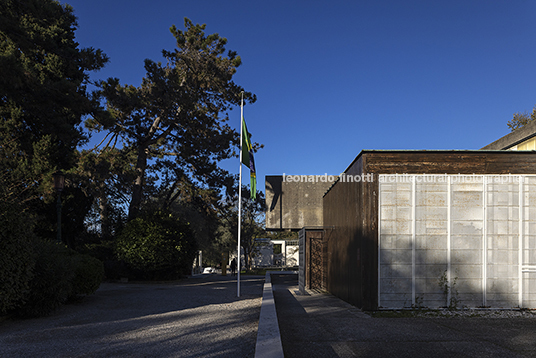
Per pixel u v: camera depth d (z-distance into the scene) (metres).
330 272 13.05
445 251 8.05
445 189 8.20
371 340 5.40
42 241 8.67
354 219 8.96
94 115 18.17
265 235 50.75
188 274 26.00
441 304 7.93
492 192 8.20
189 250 19.36
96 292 12.48
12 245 6.77
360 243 8.28
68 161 18.86
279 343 4.74
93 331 6.22
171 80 21.20
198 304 9.46
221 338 5.57
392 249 8.05
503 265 8.02
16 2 15.12
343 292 10.39
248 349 4.94
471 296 7.95
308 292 13.21
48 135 17.72
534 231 8.11
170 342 5.36
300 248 13.44
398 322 6.76
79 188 19.56
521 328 6.23
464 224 8.12
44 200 17.39
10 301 6.98
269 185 18.72
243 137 13.08
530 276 8.00
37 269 7.73
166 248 17.67
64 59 18.47
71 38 19.98
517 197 8.20
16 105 17.45
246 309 8.51
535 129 11.12
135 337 5.71
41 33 17.45
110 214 23.50
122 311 8.43
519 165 8.27
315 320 6.99
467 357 4.55
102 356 4.68
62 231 18.77
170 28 24.06
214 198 26.59
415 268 8.01
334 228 12.22
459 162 8.27
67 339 5.65
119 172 23.02
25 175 17.02
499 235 8.09
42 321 7.29
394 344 5.17
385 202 8.16
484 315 7.41
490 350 4.87
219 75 23.48
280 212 18.38
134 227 17.95
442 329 6.15
